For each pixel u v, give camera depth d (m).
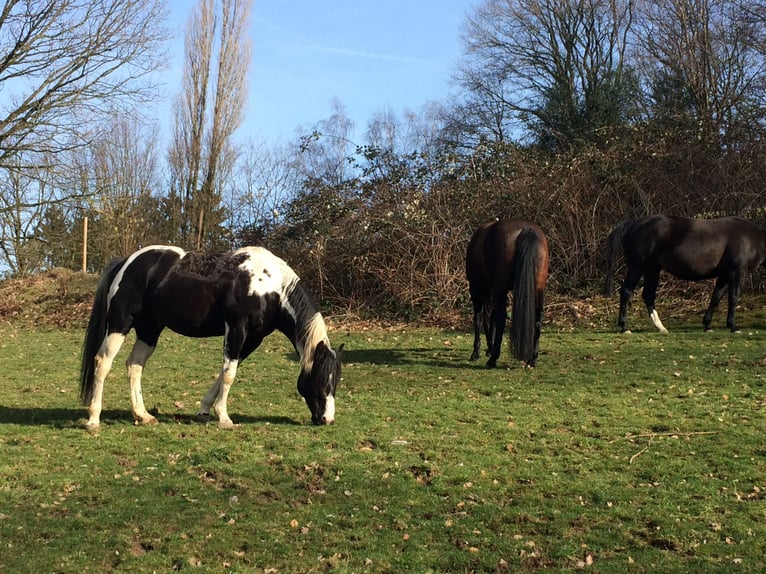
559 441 6.99
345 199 19.02
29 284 22.50
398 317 16.72
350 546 4.82
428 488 5.80
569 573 4.44
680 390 8.89
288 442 6.91
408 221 17.47
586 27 31.11
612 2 30.41
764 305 14.65
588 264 17.17
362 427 7.51
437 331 15.31
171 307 7.33
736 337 12.33
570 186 17.70
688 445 6.78
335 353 7.51
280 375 10.83
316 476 6.09
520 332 9.72
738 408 7.97
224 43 31.27
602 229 17.45
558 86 30.89
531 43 32.53
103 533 4.97
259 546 4.80
